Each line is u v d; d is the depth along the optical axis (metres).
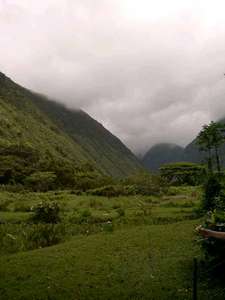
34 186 69.69
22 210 30.88
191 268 12.93
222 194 14.39
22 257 15.80
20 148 101.62
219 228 11.97
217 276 11.83
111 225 23.77
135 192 49.19
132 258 15.03
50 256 15.80
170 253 15.47
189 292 10.84
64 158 172.50
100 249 16.89
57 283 12.23
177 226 22.16
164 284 11.64
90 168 124.50
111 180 75.06
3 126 155.00
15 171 79.56
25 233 21.27
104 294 11.12
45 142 180.62
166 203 35.78
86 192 50.06
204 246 12.28
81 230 23.08
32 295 11.22
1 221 25.39
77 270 13.61
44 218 25.77
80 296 11.05
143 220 26.19
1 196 42.72
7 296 11.20
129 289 11.41
